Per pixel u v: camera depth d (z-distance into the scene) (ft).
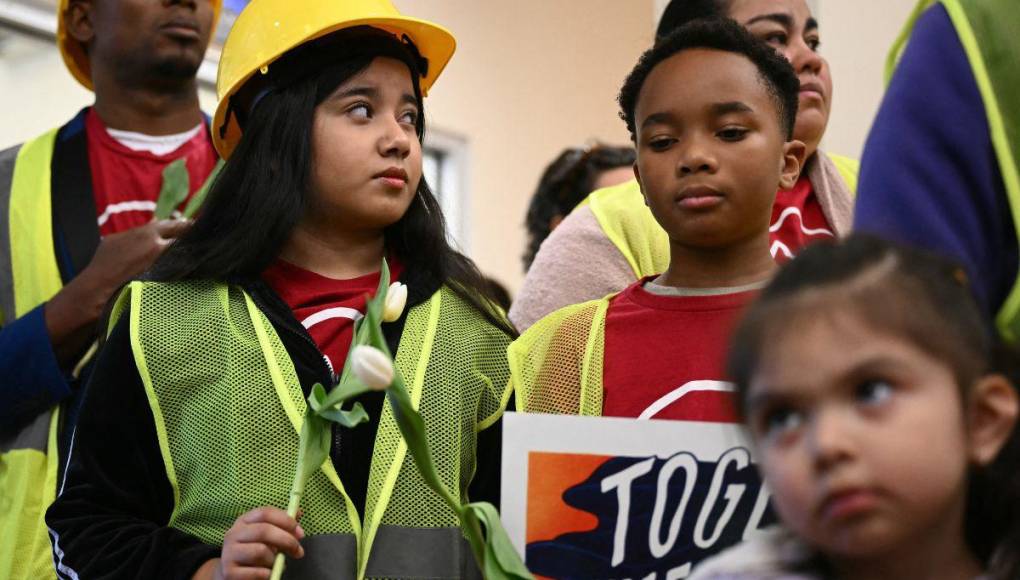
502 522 4.47
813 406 3.29
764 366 3.37
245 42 6.77
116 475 5.97
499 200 15.24
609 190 7.73
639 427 4.52
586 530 4.45
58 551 5.85
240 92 6.90
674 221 5.75
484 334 6.48
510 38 15.66
